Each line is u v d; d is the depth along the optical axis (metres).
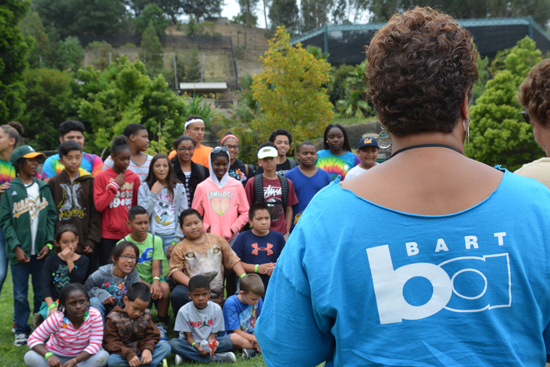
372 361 0.74
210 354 3.41
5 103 15.23
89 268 4.27
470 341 0.73
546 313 0.78
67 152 4.16
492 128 14.70
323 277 0.79
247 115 16.72
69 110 22.33
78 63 46.16
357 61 28.31
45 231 3.99
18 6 15.69
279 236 4.23
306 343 0.85
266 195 4.51
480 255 0.74
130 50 58.03
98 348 3.18
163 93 19.17
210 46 62.97
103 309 3.60
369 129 18.95
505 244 0.75
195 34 72.06
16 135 4.20
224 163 4.41
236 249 4.16
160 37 62.97
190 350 3.42
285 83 13.26
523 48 15.62
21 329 3.88
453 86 0.83
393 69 0.86
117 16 71.88
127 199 4.35
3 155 4.17
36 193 4.01
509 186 0.80
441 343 0.73
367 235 0.78
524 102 1.66
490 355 0.72
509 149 14.52
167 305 4.00
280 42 13.36
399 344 0.74
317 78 13.21
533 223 0.77
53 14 69.56
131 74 19.20
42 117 26.48
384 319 0.75
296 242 0.86
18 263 3.89
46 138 25.44
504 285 0.74
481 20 29.70
